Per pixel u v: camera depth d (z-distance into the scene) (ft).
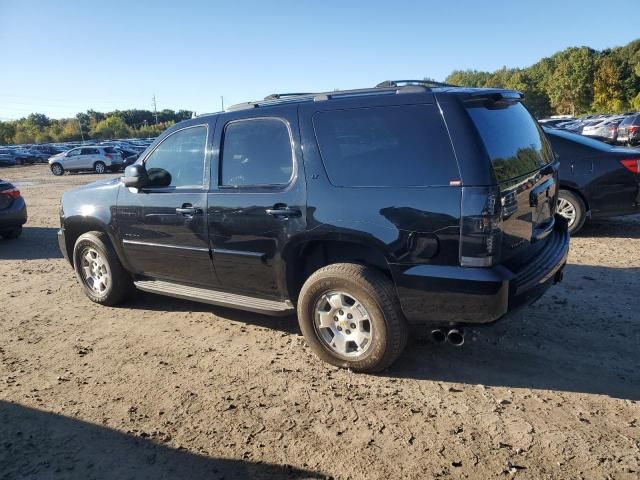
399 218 11.29
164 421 11.10
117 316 17.40
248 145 13.71
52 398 12.25
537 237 12.61
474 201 10.54
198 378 12.87
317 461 9.60
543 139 14.57
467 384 11.99
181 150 15.28
